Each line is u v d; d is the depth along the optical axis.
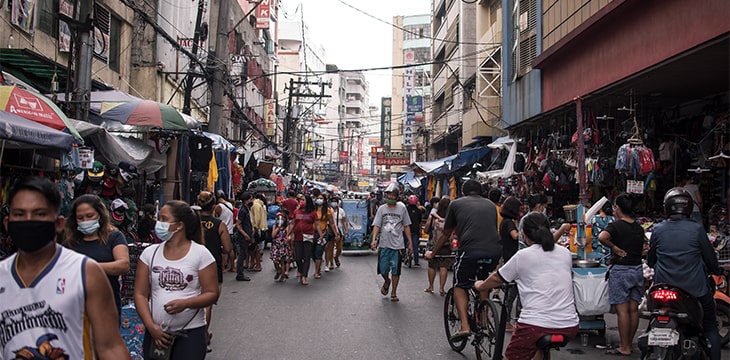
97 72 15.69
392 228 10.14
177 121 10.18
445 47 37.81
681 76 11.09
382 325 8.27
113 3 16.88
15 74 11.58
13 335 2.55
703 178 11.84
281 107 55.09
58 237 4.95
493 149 19.53
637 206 13.07
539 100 16.36
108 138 9.85
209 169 14.73
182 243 4.52
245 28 34.16
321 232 12.73
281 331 7.87
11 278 2.60
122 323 5.60
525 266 5.05
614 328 8.34
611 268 7.00
